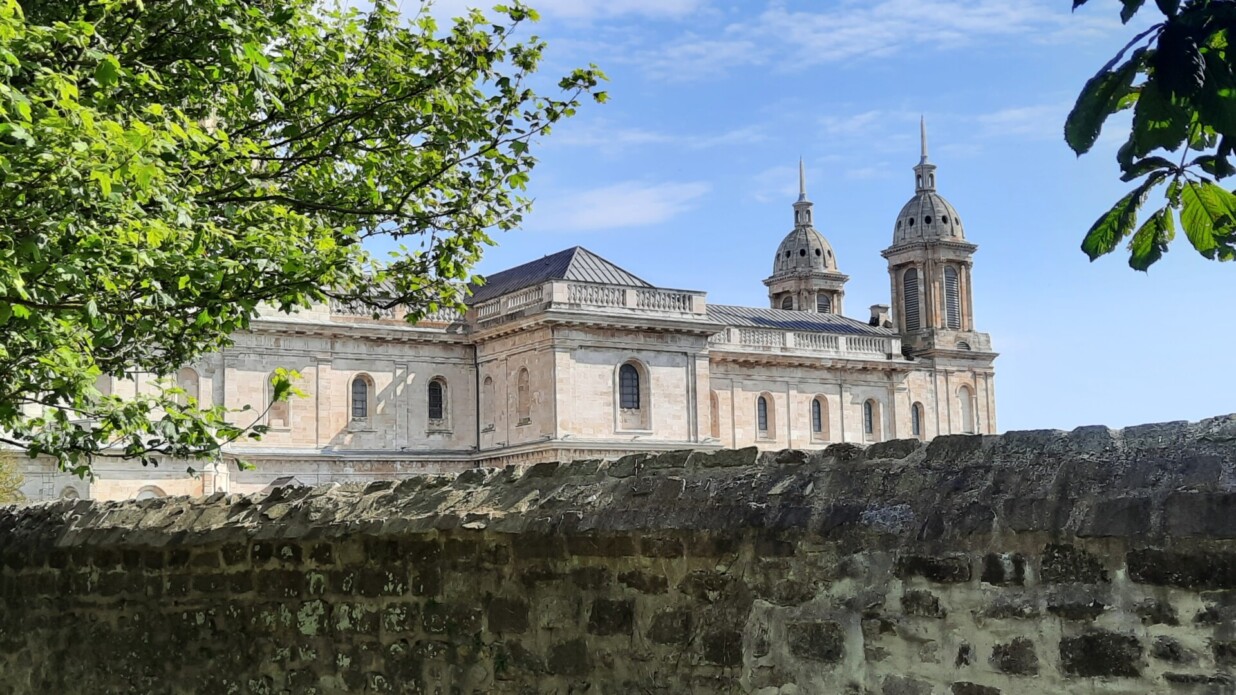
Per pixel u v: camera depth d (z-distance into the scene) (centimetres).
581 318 6444
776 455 830
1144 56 409
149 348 1866
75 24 1104
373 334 6562
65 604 1356
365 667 1066
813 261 11538
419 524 992
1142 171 449
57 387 1302
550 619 927
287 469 6225
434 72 1688
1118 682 622
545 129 1722
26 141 1012
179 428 1559
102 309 1288
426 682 1017
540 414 6462
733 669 803
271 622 1150
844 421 8488
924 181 10088
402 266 1766
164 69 1436
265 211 1510
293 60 1562
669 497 856
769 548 785
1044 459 679
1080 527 632
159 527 1248
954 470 718
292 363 6338
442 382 6875
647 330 6725
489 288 7544
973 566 685
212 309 1316
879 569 729
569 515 902
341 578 1094
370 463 6494
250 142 1423
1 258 1018
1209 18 394
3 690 1420
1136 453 642
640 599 867
